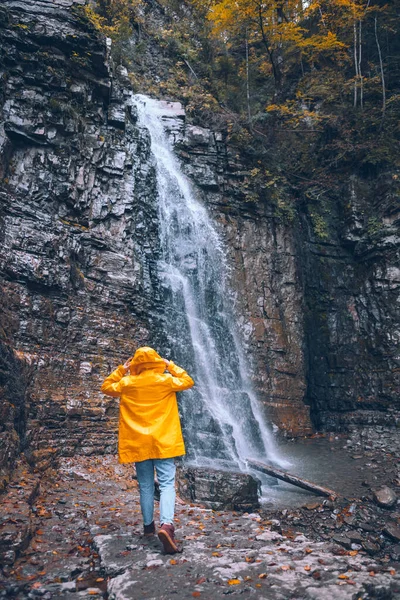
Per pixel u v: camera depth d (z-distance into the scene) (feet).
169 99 53.72
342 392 47.55
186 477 26.91
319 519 25.17
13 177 32.78
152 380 14.51
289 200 51.83
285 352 47.47
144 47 57.16
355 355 48.34
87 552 14.87
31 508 18.51
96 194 36.94
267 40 57.98
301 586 11.75
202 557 13.65
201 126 52.11
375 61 59.00
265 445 41.81
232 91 58.23
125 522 17.49
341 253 51.47
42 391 27.94
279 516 25.34
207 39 61.67
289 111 52.60
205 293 44.16
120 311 34.86
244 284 47.37
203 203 47.83
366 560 13.89
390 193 49.32
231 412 39.91
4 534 14.57
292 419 45.52
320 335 49.34
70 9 37.93
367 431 44.04
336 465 35.42
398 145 51.06
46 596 12.05
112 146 38.93
